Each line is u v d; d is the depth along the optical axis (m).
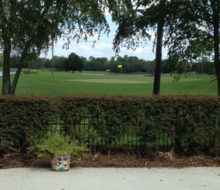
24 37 13.32
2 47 12.31
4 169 5.24
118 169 5.35
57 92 32.62
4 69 12.59
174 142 6.16
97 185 4.57
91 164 5.55
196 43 12.63
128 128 5.86
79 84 45.97
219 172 5.30
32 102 5.52
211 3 11.33
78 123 5.87
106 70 153.25
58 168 5.15
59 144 5.36
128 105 5.85
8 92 12.65
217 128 6.02
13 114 5.48
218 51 12.17
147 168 5.45
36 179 4.77
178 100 5.92
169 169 5.42
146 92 34.59
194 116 5.97
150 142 5.91
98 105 5.86
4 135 5.47
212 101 6.00
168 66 13.36
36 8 12.74
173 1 12.11
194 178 4.98
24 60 12.85
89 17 12.45
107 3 11.40
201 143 6.02
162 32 13.42
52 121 5.65
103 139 5.91
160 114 5.87
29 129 5.53
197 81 50.38
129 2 11.72
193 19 12.02
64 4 11.38
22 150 5.68
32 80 51.78
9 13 10.93
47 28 13.21
